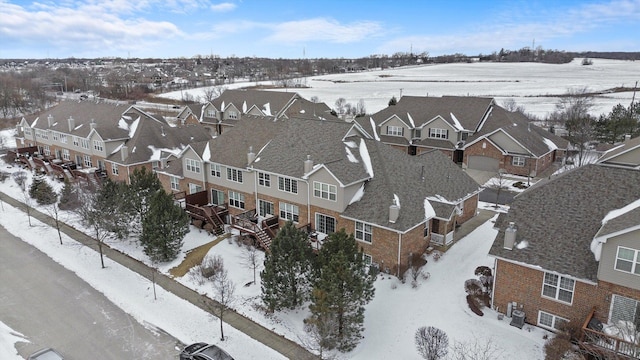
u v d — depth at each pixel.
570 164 52.31
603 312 20.48
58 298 27.19
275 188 34.75
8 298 27.14
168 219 30.69
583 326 19.94
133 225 35.81
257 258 31.09
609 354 18.03
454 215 31.95
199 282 28.42
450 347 21.34
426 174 33.69
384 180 31.11
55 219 38.94
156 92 153.50
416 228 28.94
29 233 37.25
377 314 24.34
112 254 33.31
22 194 47.72
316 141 35.09
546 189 24.44
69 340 23.11
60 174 53.28
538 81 147.50
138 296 27.30
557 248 21.98
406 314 24.22
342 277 20.77
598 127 58.16
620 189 22.41
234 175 37.75
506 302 23.56
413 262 28.77
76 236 36.72
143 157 48.28
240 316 24.91
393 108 63.31
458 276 27.50
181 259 31.73
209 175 39.94
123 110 55.31
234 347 22.23
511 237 22.86
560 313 21.83
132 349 22.38
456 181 35.03
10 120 99.62
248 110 72.19
